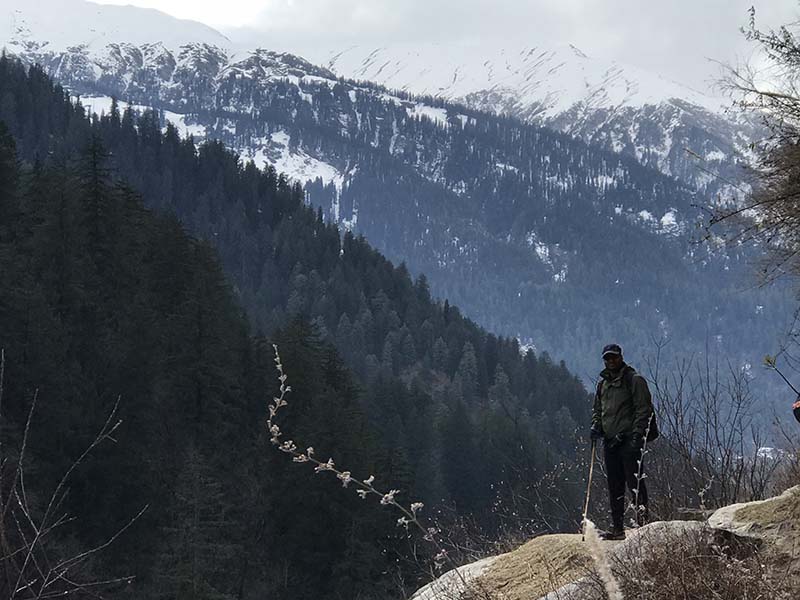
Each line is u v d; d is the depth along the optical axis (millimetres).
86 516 51094
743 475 9008
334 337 145000
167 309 71812
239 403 65812
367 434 60688
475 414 122938
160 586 48312
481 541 9578
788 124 7047
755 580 4938
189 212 187625
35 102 193750
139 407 58750
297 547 55062
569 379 157875
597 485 10094
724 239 7301
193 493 50969
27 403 50656
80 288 62094
